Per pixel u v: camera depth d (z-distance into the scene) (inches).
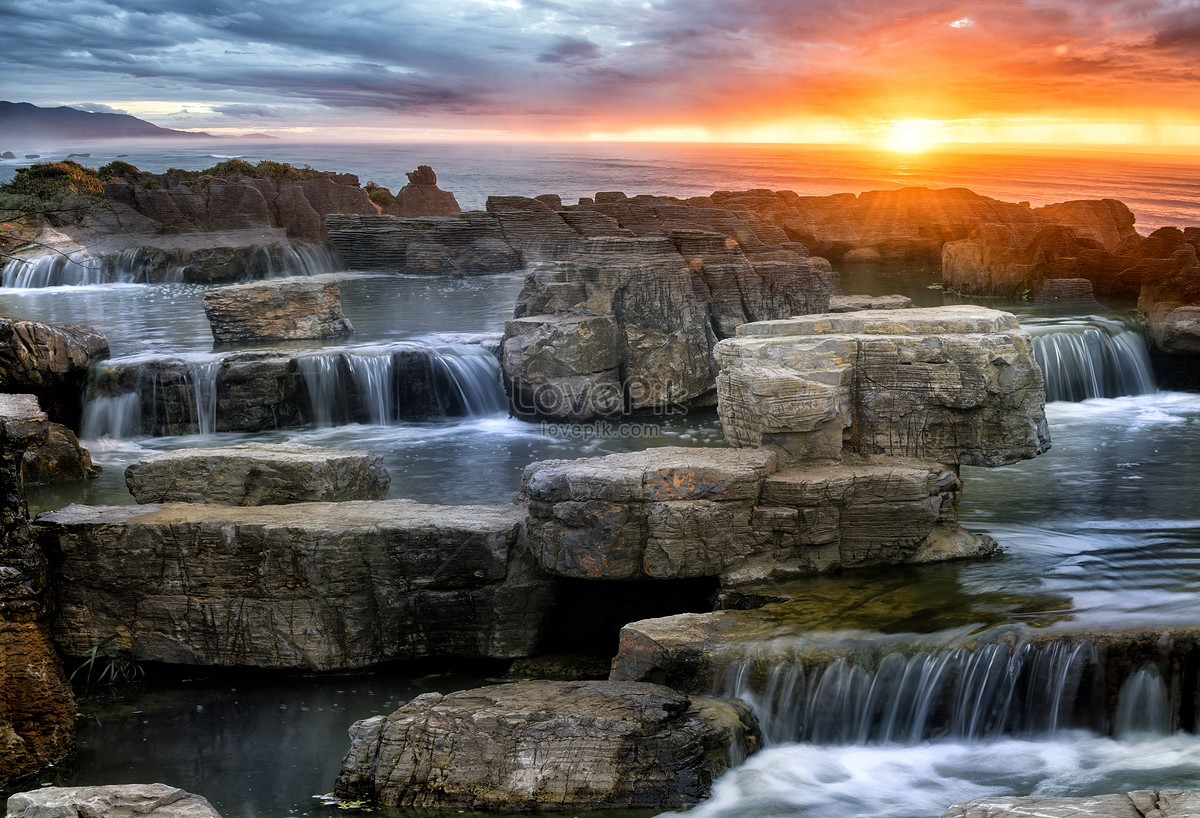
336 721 476.7
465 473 814.5
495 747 401.7
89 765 440.8
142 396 940.0
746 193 2321.6
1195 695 442.9
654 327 1031.0
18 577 470.0
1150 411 1043.3
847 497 536.1
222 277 1822.1
